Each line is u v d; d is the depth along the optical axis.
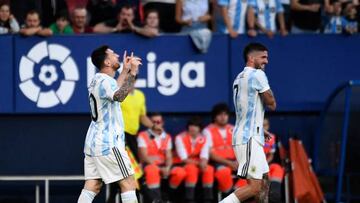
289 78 41.72
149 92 40.84
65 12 41.22
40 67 40.34
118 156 30.72
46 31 40.19
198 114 41.34
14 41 40.22
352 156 41.94
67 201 40.62
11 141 40.66
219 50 41.06
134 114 38.06
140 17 41.72
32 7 41.75
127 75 30.58
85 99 40.50
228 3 41.62
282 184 40.19
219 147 39.41
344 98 41.19
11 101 40.31
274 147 39.72
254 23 41.66
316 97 41.84
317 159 41.56
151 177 38.09
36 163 40.72
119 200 38.12
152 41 40.78
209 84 41.06
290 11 43.28
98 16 41.50
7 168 40.62
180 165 39.34
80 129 40.84
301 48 41.75
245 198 32.03
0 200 40.50
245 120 31.98
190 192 38.88
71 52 40.41
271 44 41.56
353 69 42.06
